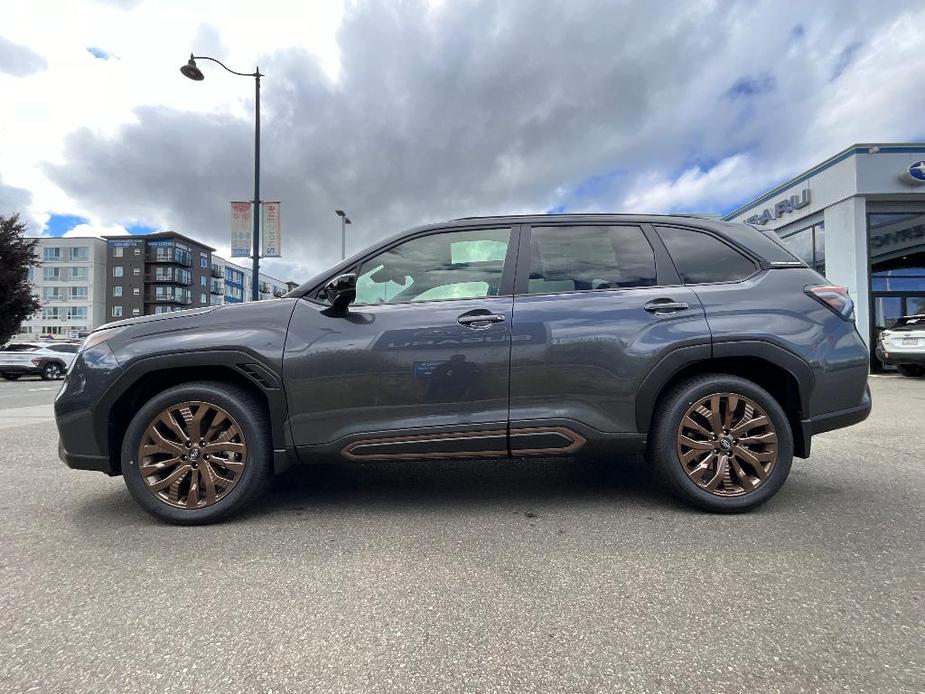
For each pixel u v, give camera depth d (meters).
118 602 2.32
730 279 3.45
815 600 2.29
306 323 3.29
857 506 3.44
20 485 4.16
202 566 2.67
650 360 3.26
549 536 3.01
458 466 4.58
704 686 1.77
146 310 79.88
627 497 3.68
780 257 3.52
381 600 2.33
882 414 7.30
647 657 1.92
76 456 3.24
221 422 3.24
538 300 3.37
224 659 1.92
